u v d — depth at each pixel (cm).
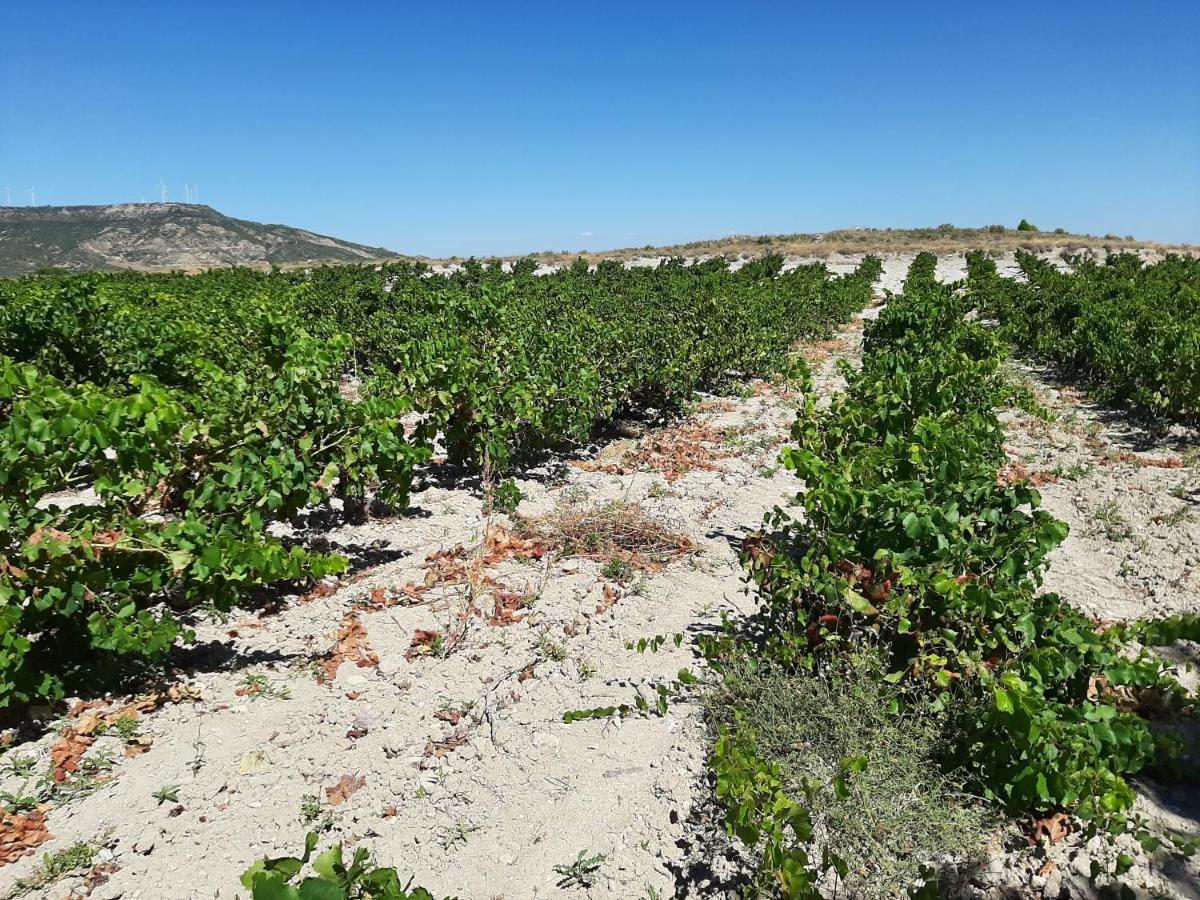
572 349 834
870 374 707
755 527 611
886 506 369
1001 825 292
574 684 393
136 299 1435
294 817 301
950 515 353
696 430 909
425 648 417
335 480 589
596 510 616
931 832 280
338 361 590
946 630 321
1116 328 1166
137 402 373
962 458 395
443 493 662
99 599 347
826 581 357
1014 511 367
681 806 315
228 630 427
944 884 271
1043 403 1080
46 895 260
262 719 355
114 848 280
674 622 455
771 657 362
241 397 514
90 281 982
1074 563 547
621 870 286
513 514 602
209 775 319
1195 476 724
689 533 590
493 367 692
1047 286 2206
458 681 392
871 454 436
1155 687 356
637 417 962
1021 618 314
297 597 467
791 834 286
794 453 418
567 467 753
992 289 2277
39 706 348
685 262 4638
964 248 4519
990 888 271
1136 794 314
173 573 371
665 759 340
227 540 376
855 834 279
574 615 459
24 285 1812
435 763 334
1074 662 305
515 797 318
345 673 394
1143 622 322
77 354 891
